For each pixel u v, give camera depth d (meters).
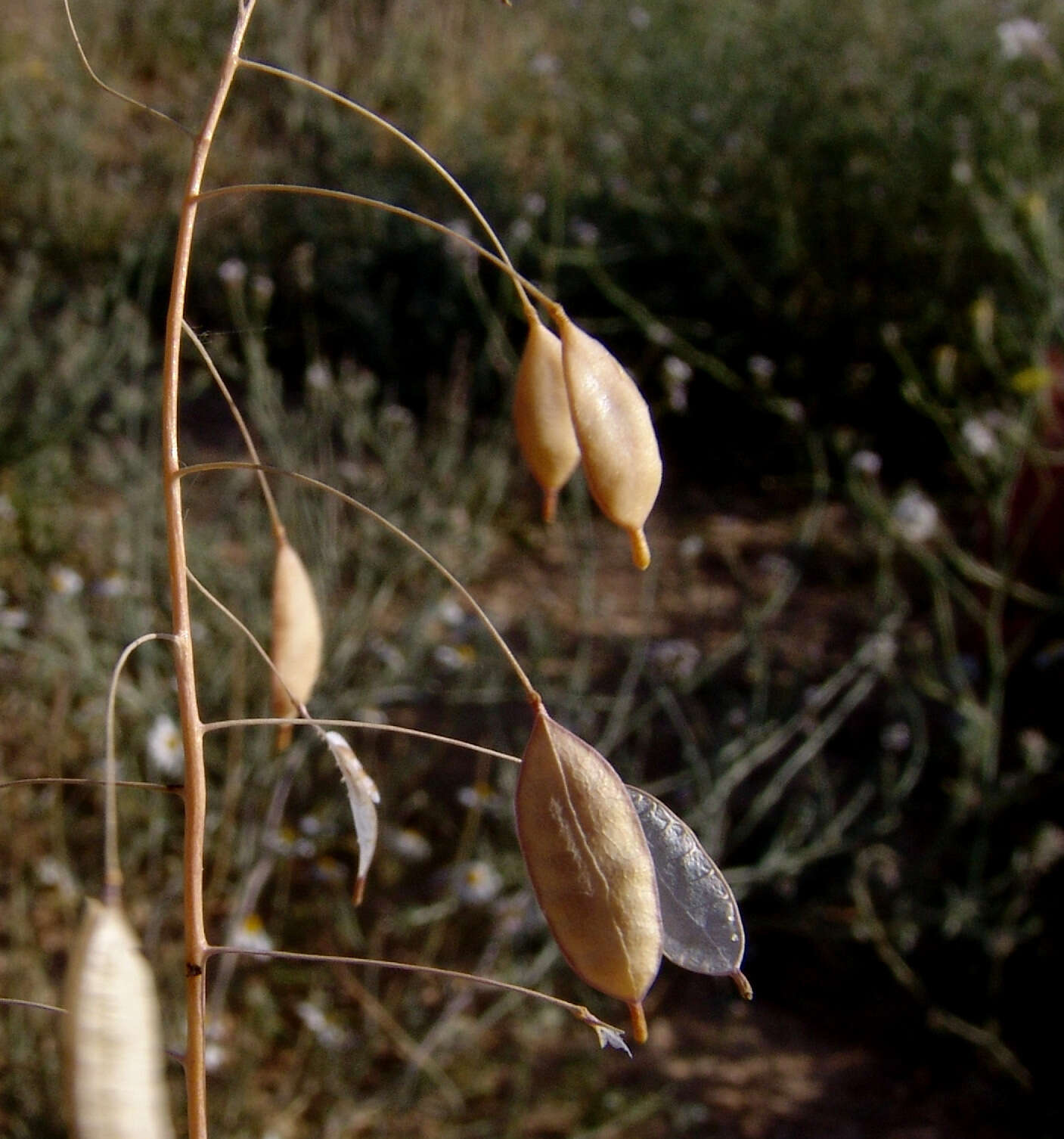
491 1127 0.23
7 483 0.36
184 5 0.67
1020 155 0.42
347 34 0.64
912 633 0.36
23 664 0.31
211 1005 0.23
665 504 0.44
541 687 0.31
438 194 0.52
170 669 0.29
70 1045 0.08
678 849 0.10
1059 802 0.28
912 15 0.55
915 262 0.45
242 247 0.50
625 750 0.31
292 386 0.48
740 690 0.34
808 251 0.46
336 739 0.11
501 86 0.61
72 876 0.26
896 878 0.26
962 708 0.27
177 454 0.10
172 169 0.55
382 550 0.35
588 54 0.63
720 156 0.50
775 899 0.28
